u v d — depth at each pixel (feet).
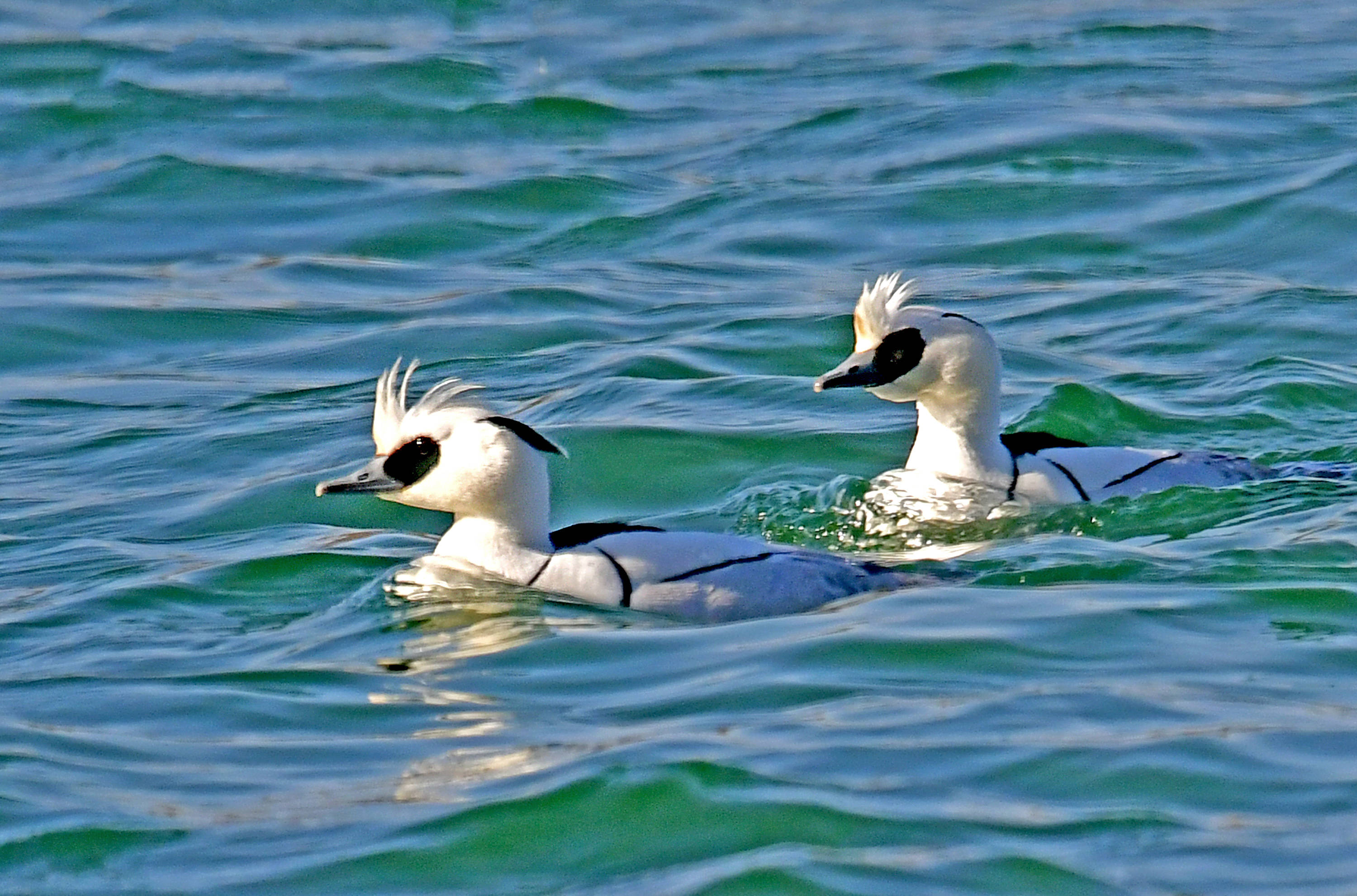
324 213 87.04
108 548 51.42
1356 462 55.31
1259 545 46.21
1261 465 53.98
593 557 44.50
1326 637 39.78
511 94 102.83
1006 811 32.12
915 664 38.52
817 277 77.46
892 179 88.48
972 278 76.79
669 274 78.59
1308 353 66.69
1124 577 44.29
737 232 83.20
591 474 56.44
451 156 94.99
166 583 47.83
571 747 35.19
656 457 57.41
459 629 42.34
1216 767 33.40
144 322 73.97
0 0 118.42
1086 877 30.14
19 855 32.30
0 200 88.99
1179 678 37.47
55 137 96.89
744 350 68.28
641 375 65.72
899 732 35.09
